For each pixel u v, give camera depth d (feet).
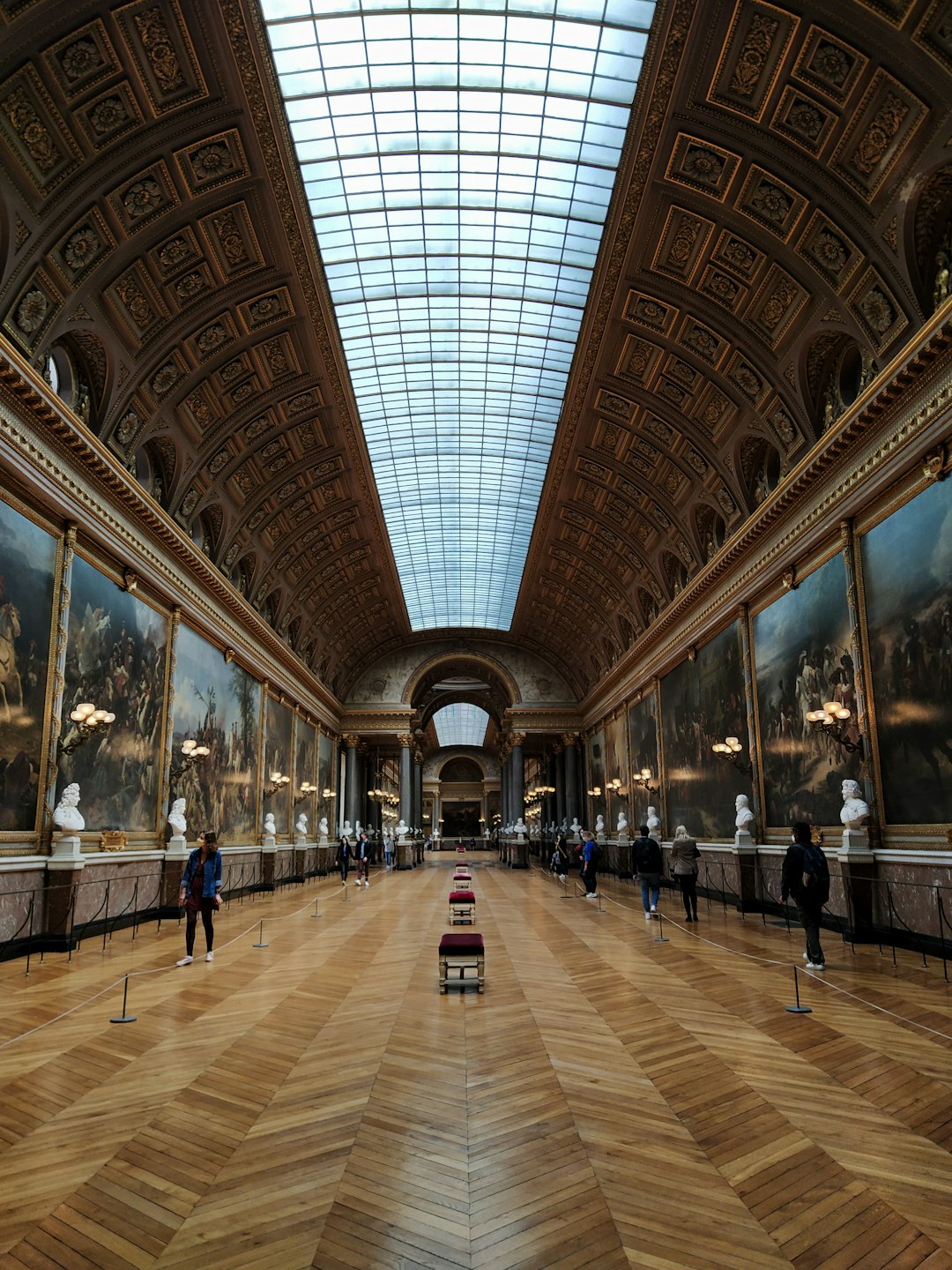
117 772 52.42
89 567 49.01
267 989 31.65
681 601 76.54
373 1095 18.94
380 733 144.05
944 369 37.17
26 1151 15.90
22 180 37.45
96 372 48.83
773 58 37.68
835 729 44.52
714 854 70.23
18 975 34.73
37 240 39.55
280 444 72.28
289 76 43.37
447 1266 11.65
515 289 63.87
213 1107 18.28
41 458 42.19
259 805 87.04
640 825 101.24
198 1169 14.99
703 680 75.31
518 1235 12.48
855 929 42.14
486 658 149.07
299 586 99.81
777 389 52.37
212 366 57.21
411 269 61.21
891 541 42.16
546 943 44.57
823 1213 13.10
